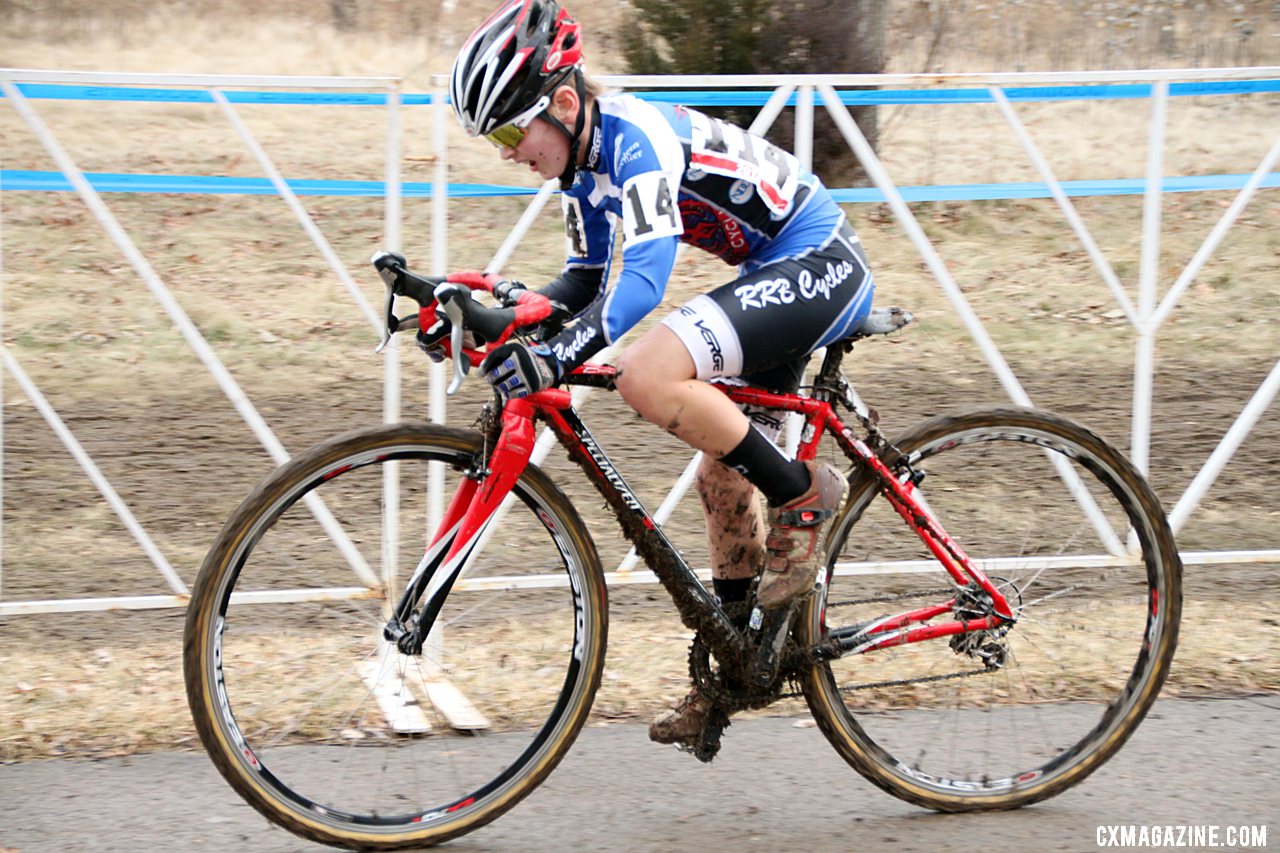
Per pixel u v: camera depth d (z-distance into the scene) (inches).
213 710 186.2
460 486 197.5
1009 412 216.4
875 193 397.1
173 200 603.2
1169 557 219.3
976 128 671.8
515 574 300.8
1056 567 282.5
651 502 363.3
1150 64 761.0
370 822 195.8
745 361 192.9
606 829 204.1
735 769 225.5
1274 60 760.3
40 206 588.7
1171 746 233.5
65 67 768.3
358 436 189.3
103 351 471.5
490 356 174.6
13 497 364.8
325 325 500.7
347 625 287.1
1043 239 588.7
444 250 258.7
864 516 230.1
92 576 319.9
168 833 199.8
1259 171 289.7
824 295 196.9
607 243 203.8
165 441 405.4
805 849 198.7
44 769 220.5
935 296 530.9
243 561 186.4
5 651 275.9
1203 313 528.7
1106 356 486.0
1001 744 229.9
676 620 295.9
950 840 202.7
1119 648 265.1
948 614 219.9
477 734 233.0
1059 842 202.2
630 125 184.1
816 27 569.6
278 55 815.7
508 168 608.7
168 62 791.7
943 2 793.6
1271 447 410.9
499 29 177.5
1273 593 315.6
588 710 204.8
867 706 243.6
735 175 191.8
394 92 253.4
